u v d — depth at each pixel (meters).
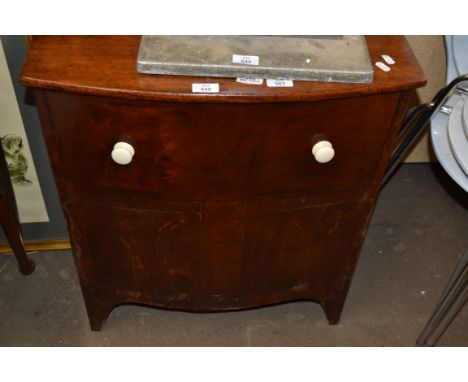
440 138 1.24
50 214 1.46
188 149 0.94
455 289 1.24
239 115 0.90
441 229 1.64
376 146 0.99
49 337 1.36
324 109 0.91
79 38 0.93
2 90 1.21
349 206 1.09
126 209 1.05
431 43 1.42
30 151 1.32
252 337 1.38
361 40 0.94
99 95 0.86
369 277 1.52
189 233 1.09
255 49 0.90
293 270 1.21
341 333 1.40
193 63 0.87
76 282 1.47
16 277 1.48
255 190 1.02
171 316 1.42
